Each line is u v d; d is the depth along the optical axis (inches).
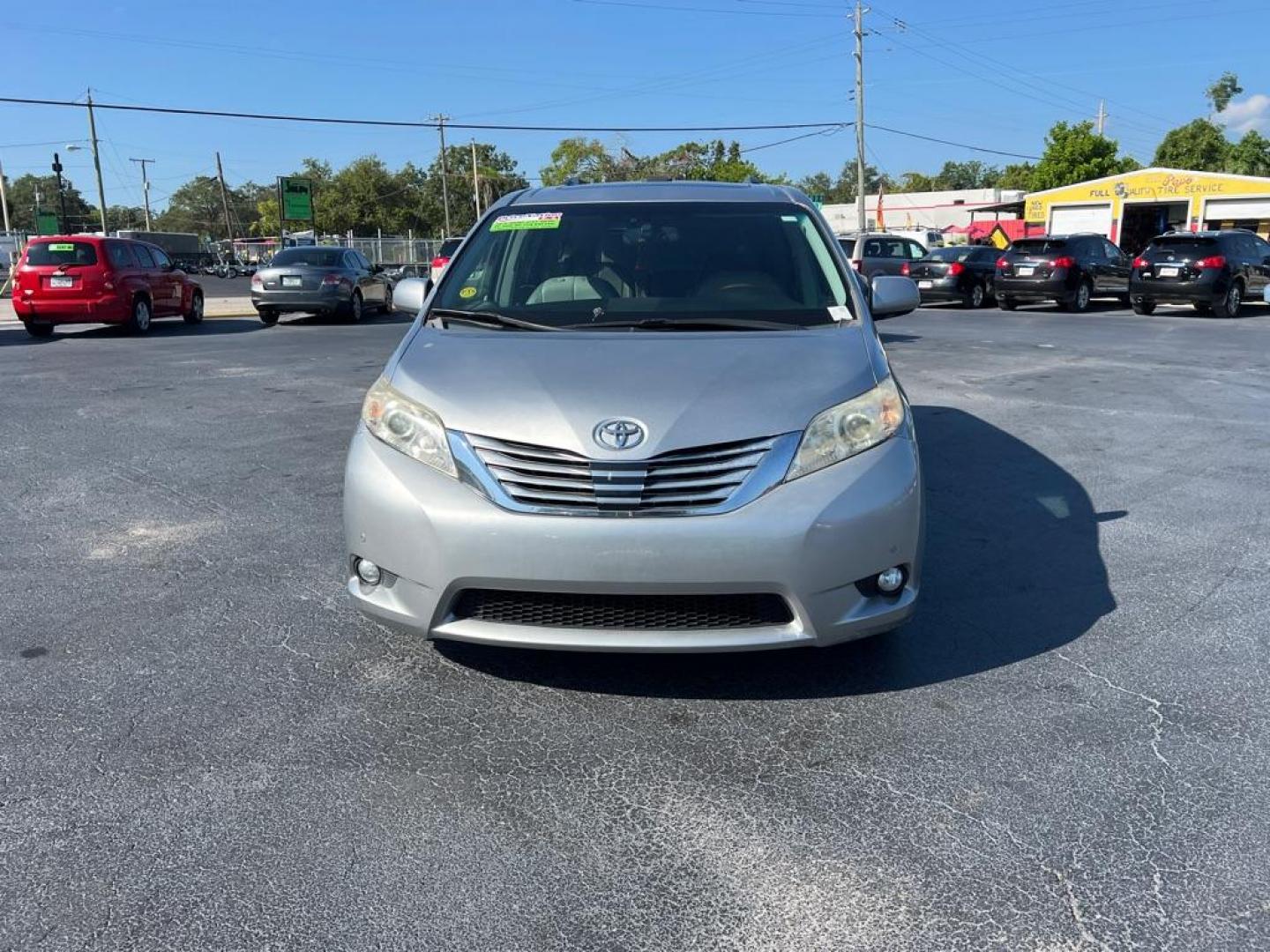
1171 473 259.3
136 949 91.0
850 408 132.0
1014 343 565.0
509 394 131.7
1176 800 113.5
